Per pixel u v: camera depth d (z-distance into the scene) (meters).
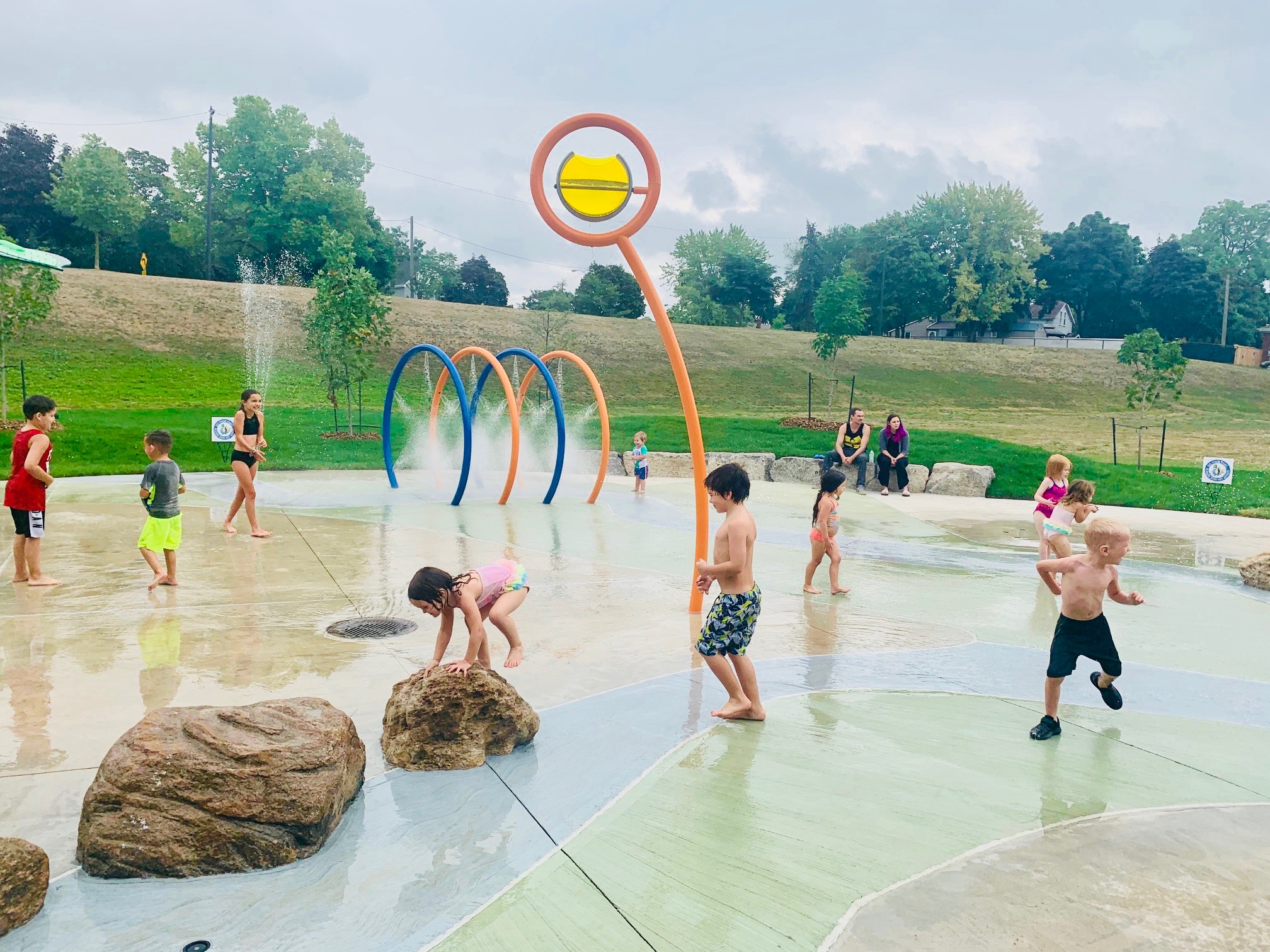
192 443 18.66
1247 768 4.19
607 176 6.80
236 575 8.00
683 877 3.14
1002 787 3.93
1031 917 2.88
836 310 27.45
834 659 5.92
